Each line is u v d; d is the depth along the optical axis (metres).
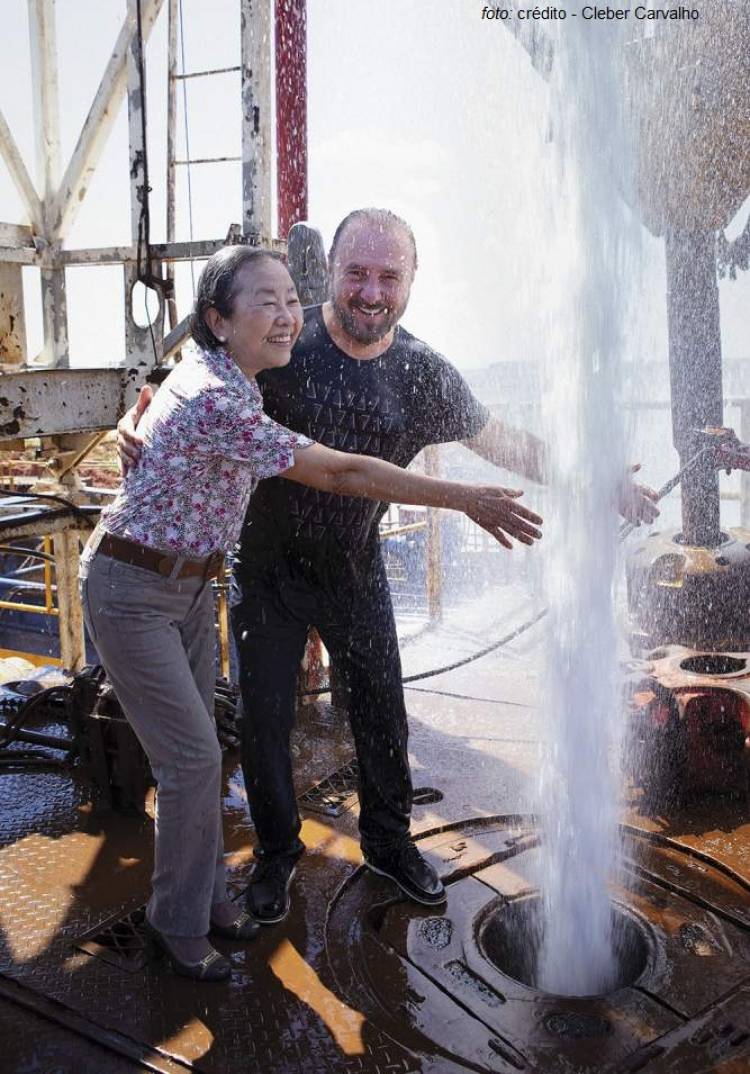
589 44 2.75
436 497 2.16
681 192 3.30
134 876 2.85
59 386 3.79
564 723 2.71
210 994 2.30
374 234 2.34
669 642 3.97
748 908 2.65
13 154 4.77
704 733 3.18
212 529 2.24
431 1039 2.15
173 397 2.14
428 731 3.92
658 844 3.00
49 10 4.83
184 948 2.35
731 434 3.78
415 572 7.73
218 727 3.71
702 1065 2.06
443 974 2.39
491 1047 2.13
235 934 2.51
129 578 2.20
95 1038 2.14
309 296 3.46
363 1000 2.29
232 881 2.80
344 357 2.50
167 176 4.48
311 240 3.42
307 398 2.49
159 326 4.30
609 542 2.78
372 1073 2.04
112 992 2.31
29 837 3.08
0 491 4.40
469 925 2.60
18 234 4.88
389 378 2.55
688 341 3.74
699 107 3.10
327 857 2.94
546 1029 2.19
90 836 3.09
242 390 2.10
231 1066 2.06
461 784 3.43
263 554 2.61
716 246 3.60
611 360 2.77
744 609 3.88
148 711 2.25
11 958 2.44
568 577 2.80
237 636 2.69
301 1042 2.14
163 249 4.27
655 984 2.34
